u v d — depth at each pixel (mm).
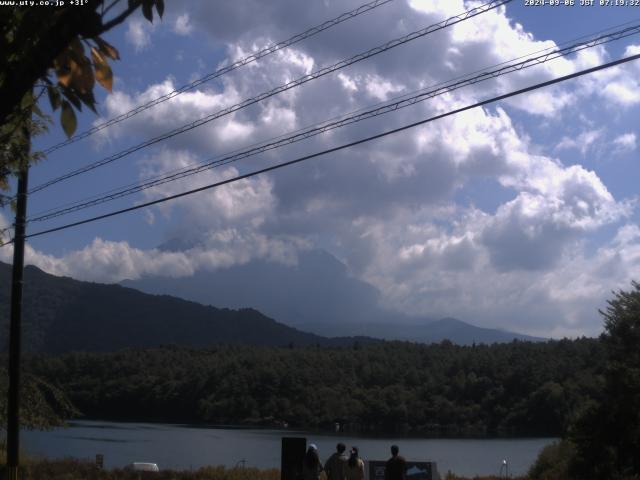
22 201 20156
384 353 115875
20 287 20188
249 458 54969
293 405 102312
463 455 57750
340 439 75500
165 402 103625
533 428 85188
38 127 8484
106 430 84500
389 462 16375
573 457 30172
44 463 28172
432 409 95625
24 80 4020
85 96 4363
